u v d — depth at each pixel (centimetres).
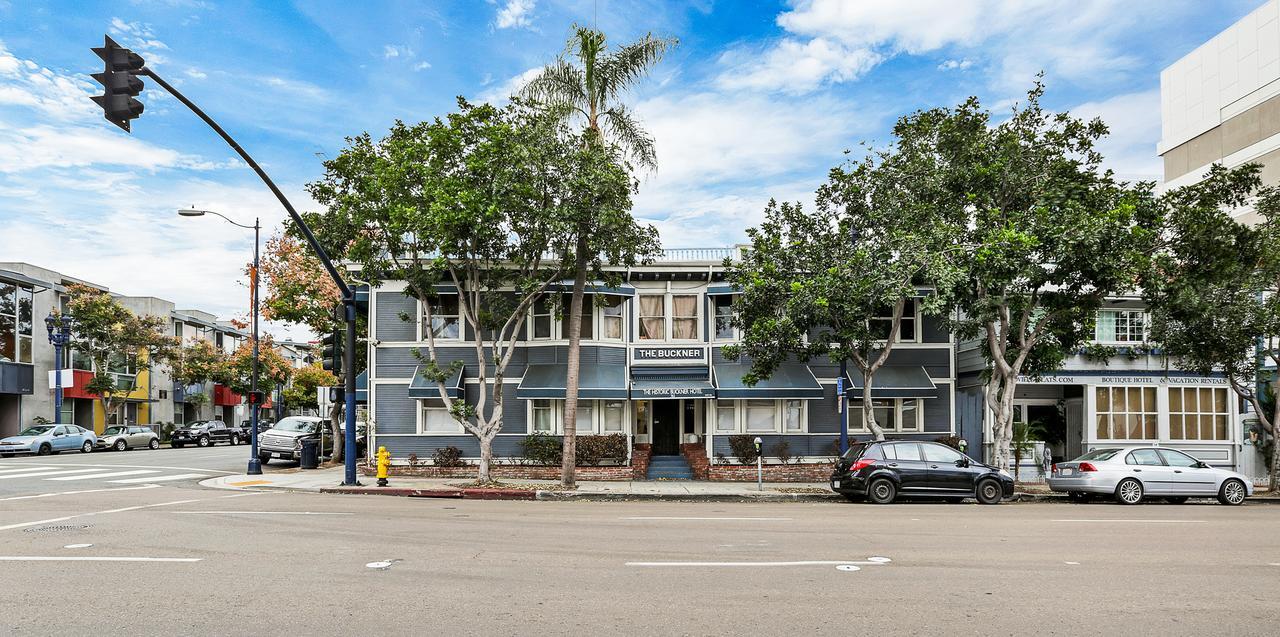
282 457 2895
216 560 969
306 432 2962
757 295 2045
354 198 2094
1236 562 1000
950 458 1878
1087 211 1872
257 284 2497
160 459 3225
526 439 2361
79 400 4566
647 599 774
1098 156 1991
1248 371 2142
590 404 2444
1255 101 3662
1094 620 712
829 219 2109
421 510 1550
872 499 1844
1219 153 3881
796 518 1455
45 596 780
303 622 688
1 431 4041
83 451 3822
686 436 2516
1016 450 2308
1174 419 2450
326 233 2577
